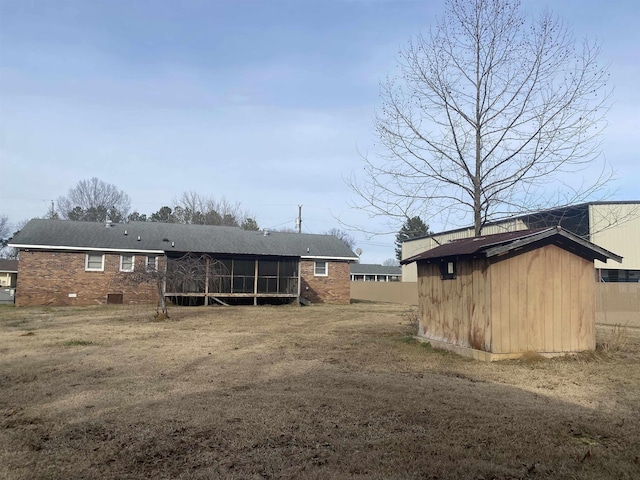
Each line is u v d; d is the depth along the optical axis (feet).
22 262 79.71
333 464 14.05
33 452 14.90
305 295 98.07
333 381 24.58
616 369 27.76
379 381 24.59
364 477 13.14
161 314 57.98
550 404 20.44
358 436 16.42
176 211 177.88
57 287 80.89
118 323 53.06
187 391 22.44
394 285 117.70
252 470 13.61
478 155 40.57
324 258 98.58
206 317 61.26
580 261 32.42
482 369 27.66
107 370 27.32
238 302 87.66
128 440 15.97
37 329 46.73
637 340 40.88
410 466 13.89
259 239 98.58
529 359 29.89
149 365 28.84
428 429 17.13
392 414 18.88
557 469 13.70
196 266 69.15
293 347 36.22
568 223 80.79
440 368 28.14
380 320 60.03
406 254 127.85
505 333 30.27
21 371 26.91
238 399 20.97
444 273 35.40
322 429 17.11
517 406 20.06
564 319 31.71
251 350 34.68
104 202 189.98
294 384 23.89
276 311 73.20
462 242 36.60
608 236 86.02
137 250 83.97
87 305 81.20
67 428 17.16
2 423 17.71
